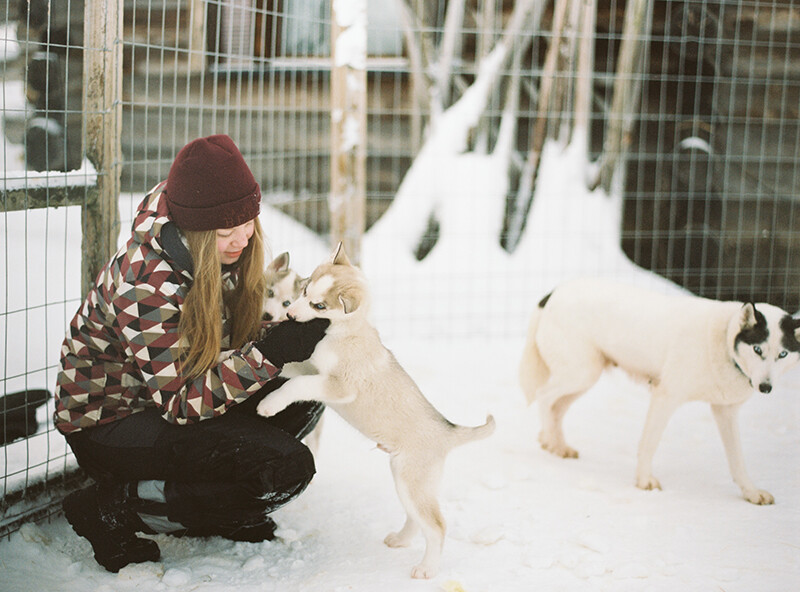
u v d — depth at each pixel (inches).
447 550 102.2
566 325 136.5
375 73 247.8
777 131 238.7
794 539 105.3
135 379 98.7
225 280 103.6
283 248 233.9
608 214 251.9
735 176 241.1
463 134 252.2
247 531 104.0
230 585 92.0
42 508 105.9
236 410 103.0
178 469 92.3
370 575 94.7
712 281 243.0
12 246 164.6
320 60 236.1
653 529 108.3
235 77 239.5
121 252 91.7
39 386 125.7
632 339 129.6
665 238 250.7
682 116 247.0
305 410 106.7
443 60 249.6
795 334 114.3
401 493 97.2
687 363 122.0
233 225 90.5
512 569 97.0
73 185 111.8
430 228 248.4
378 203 253.1
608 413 160.7
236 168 90.0
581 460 136.6
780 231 237.6
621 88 245.0
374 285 229.9
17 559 95.5
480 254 246.1
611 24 241.4
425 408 100.1
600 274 239.8
